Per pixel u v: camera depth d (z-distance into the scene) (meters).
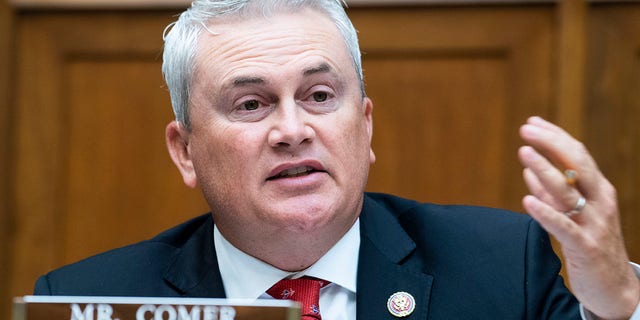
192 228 3.89
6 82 6.36
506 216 3.65
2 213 6.34
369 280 3.41
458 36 6.16
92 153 6.39
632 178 5.95
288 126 3.18
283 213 3.20
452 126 6.15
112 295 3.56
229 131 3.27
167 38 3.61
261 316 2.39
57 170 6.39
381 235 3.54
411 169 6.16
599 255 2.68
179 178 6.34
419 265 3.47
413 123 6.17
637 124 5.96
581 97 5.95
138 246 3.79
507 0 6.07
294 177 3.24
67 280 3.63
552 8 6.09
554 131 2.71
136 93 6.39
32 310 2.46
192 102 3.43
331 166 3.24
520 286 3.34
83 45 6.43
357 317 3.35
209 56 3.35
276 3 3.34
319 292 3.44
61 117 6.42
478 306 3.30
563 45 5.96
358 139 3.34
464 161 6.13
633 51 5.96
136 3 6.31
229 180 3.29
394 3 6.15
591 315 2.97
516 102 6.10
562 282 3.42
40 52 6.45
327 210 3.22
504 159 6.09
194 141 3.46
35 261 6.37
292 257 3.38
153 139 6.36
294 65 3.23
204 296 3.49
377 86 6.20
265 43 3.27
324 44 3.31
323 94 3.29
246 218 3.29
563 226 2.61
